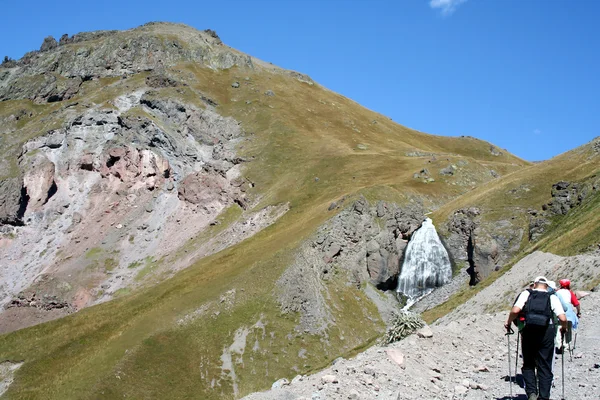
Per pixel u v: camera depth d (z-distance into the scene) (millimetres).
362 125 192250
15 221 141250
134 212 140625
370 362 15367
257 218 120125
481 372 15375
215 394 64125
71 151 159625
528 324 11086
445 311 59594
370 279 89000
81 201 147500
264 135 163500
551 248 49219
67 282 118062
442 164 124125
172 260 119812
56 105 198625
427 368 15531
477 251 78625
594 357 15594
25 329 85625
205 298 79375
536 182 88062
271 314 76125
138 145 152875
